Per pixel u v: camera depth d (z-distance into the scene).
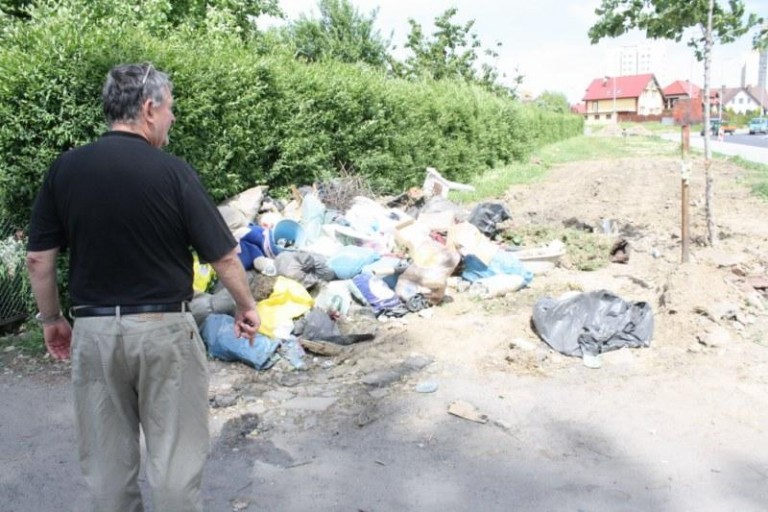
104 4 10.20
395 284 6.79
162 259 2.56
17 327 6.49
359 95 12.09
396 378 5.05
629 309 5.56
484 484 3.64
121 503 2.73
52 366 5.55
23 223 6.20
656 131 70.19
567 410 4.46
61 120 5.86
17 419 4.59
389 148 13.52
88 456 2.72
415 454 3.97
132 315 2.53
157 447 2.67
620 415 4.37
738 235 9.81
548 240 9.05
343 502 3.50
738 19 8.30
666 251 8.88
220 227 2.64
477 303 6.79
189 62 7.36
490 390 4.80
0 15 10.40
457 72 39.91
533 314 5.74
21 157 5.80
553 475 3.71
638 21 8.59
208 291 6.25
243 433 4.28
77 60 5.87
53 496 3.65
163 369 2.60
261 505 3.48
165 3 11.43
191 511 2.71
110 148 2.53
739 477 3.64
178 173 2.57
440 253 6.75
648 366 5.12
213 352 5.55
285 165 9.77
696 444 3.99
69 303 5.97
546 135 40.50
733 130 70.00
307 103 10.25
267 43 14.90
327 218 8.63
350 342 5.80
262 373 5.27
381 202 11.02
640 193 16.14
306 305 6.09
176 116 7.08
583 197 15.66
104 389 2.63
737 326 5.68
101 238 2.50
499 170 22.58
